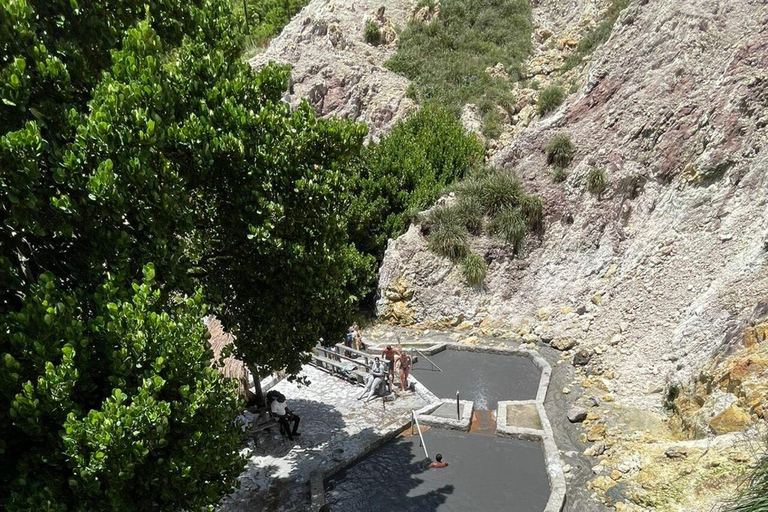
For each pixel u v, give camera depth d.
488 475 13.34
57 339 6.91
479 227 23.02
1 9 7.67
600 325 19.09
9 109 7.52
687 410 13.66
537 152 23.50
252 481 13.41
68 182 7.68
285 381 18.14
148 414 7.06
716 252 17.52
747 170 18.06
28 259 8.16
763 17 19.92
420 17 36.09
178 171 10.52
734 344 13.66
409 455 14.30
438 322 22.09
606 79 23.20
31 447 7.21
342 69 31.86
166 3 10.64
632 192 20.92
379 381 16.75
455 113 29.95
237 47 11.86
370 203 23.98
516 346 19.80
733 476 10.66
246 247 11.47
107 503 7.02
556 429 14.80
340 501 12.77
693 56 20.94
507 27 35.50
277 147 11.14
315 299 11.94
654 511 11.09
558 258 21.73
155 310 8.51
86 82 9.09
